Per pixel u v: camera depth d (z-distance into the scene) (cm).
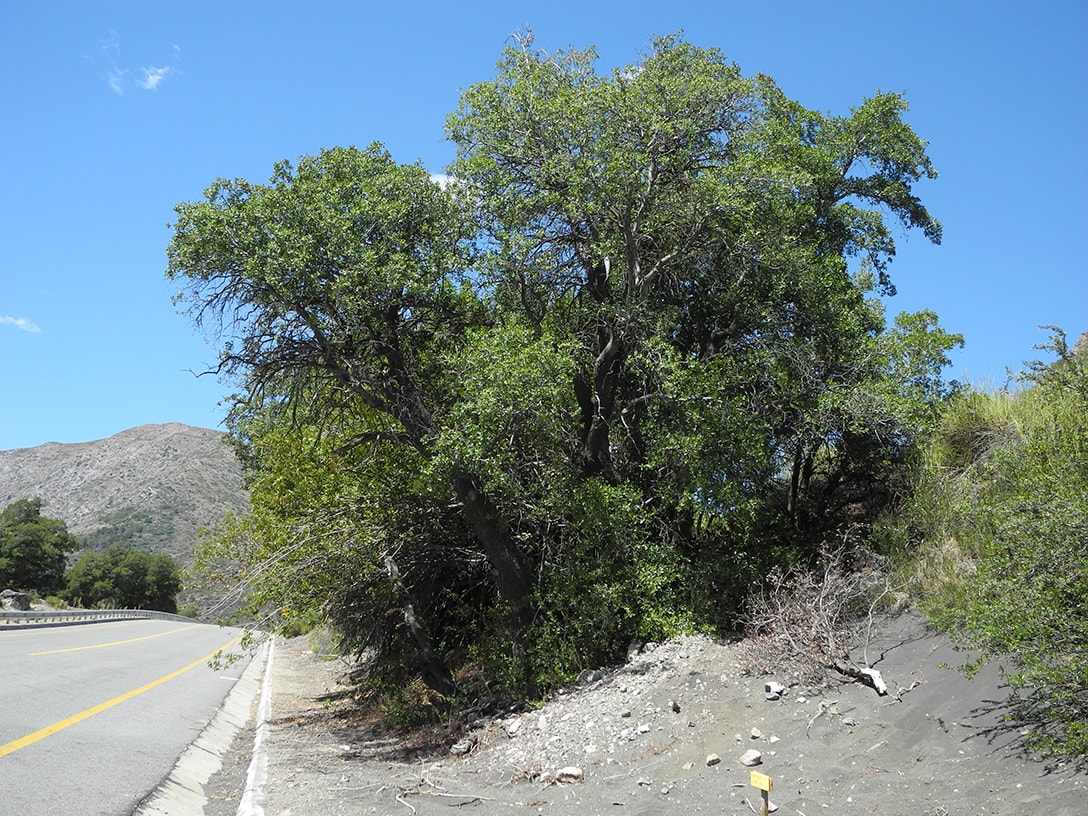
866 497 1422
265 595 1462
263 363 1351
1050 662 650
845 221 1684
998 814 549
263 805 834
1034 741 604
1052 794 543
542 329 1410
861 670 837
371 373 1352
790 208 1509
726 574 1201
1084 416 882
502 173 1412
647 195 1341
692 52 1469
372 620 1560
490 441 1221
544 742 949
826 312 1435
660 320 1365
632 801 726
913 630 907
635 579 1195
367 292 1266
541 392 1201
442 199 1380
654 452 1285
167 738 1124
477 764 955
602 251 1312
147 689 1594
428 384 1428
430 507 1476
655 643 1137
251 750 1236
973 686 730
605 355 1370
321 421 1468
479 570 1572
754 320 1430
